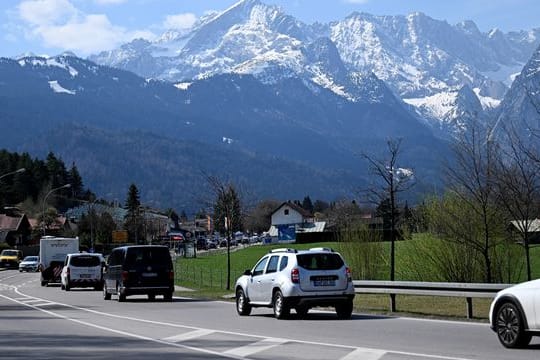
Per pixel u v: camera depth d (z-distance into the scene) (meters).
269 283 31.55
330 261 30.94
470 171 43.16
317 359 19.17
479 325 27.08
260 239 198.50
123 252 45.44
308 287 30.36
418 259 46.94
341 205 167.75
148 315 34.22
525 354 19.50
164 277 45.16
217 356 20.14
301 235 146.12
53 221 181.38
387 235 70.19
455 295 30.03
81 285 60.41
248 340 23.59
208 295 51.31
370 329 26.28
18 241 170.38
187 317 32.81
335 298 30.52
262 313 34.94
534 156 40.41
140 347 22.25
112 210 193.75
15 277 94.12
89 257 61.06
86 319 32.31
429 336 23.84
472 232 43.66
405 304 36.84
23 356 20.44
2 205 188.62
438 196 45.38
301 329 26.69
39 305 42.28
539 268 58.81
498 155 42.31
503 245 45.22
